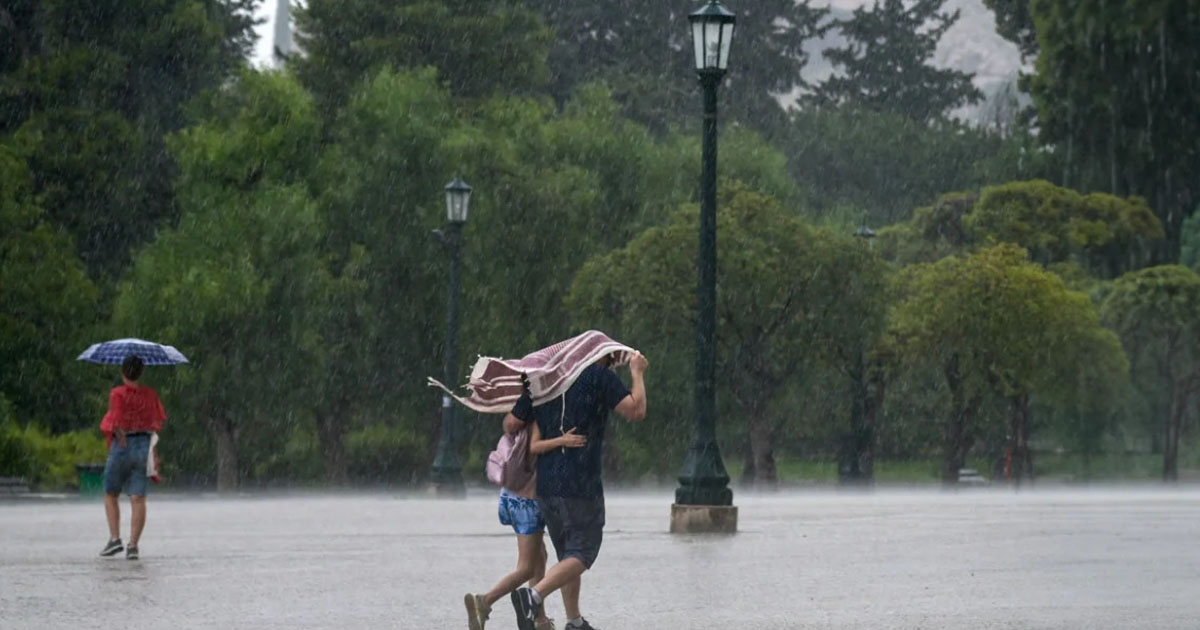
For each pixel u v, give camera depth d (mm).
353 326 176250
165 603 34625
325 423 179875
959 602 34719
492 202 175000
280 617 32031
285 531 61688
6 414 149625
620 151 192000
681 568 43312
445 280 176625
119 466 46625
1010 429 183250
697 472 59969
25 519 71125
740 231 163375
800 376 188500
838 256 166125
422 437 188625
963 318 171875
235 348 162500
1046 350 174125
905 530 60688
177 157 167750
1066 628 29781
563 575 27344
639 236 168500
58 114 192375
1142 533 58844
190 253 162000
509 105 191500
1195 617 31609
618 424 181500
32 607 33688
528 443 27969
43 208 184500
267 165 168125
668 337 168750
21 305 160875
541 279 176375
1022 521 67812
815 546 51938
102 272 192500
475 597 28062
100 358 52031
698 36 63406
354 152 180750
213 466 181625
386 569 43188
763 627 30219
